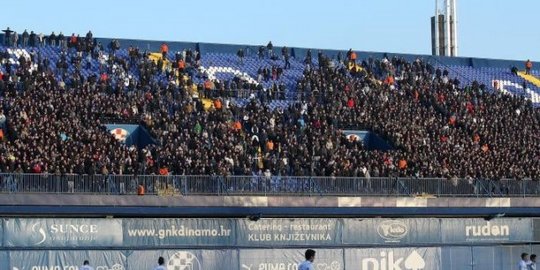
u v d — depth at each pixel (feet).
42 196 203.21
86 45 284.20
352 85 292.40
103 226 206.80
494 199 242.78
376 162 245.86
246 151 242.58
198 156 228.02
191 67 292.40
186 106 257.55
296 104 272.92
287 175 236.22
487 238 241.35
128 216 211.61
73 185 206.80
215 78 295.48
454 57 349.00
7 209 199.82
